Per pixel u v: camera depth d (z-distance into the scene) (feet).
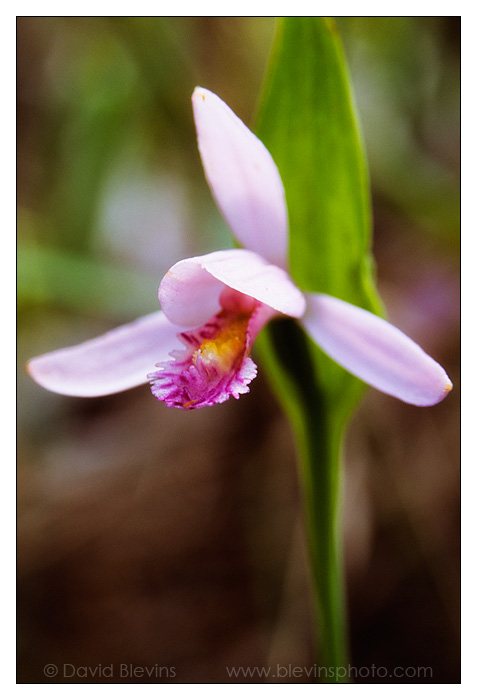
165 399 0.43
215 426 0.67
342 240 0.44
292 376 0.45
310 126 0.44
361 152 0.43
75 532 0.65
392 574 0.60
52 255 0.65
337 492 0.46
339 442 0.45
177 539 0.64
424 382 0.42
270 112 0.44
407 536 0.61
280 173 0.44
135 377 0.45
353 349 0.43
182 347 0.45
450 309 0.65
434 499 0.61
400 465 0.61
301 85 0.44
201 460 0.67
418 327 0.65
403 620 0.59
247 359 0.43
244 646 0.60
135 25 0.69
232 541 0.64
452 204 0.70
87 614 0.62
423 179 0.72
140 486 0.67
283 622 0.60
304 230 0.44
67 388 0.44
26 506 0.66
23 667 0.60
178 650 0.61
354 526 0.59
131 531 0.65
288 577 0.61
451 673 0.58
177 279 0.43
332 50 0.43
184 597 0.63
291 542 0.62
